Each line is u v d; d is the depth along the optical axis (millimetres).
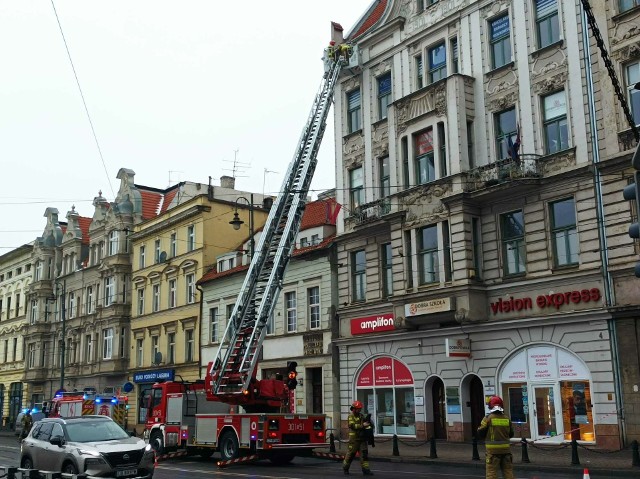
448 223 28125
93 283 60094
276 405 24531
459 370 27703
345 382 33469
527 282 25562
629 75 23594
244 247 45406
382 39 33625
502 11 27969
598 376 23000
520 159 25891
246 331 25656
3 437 53312
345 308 33906
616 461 19922
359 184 34438
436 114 29062
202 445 24391
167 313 49812
